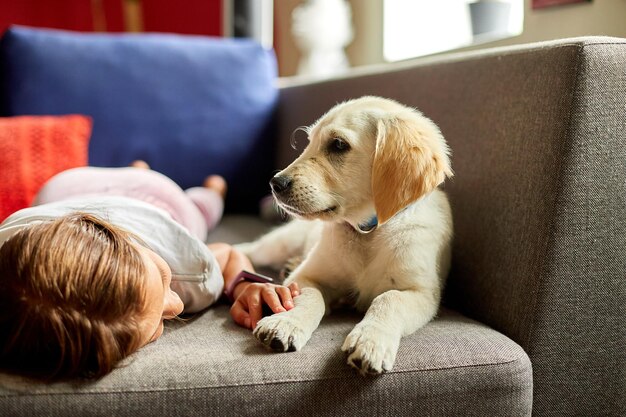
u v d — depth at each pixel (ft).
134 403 2.67
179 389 2.72
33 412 2.56
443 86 4.43
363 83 5.49
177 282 3.61
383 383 2.90
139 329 2.89
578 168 3.25
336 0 9.04
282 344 2.97
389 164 3.57
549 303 3.31
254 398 2.78
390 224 3.85
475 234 3.97
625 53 3.28
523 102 3.61
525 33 5.70
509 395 3.04
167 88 6.68
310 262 4.11
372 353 2.85
